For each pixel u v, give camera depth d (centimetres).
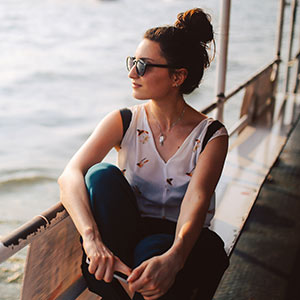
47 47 3744
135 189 158
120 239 135
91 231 128
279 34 530
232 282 219
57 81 2688
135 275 118
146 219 158
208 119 152
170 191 153
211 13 150
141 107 156
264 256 243
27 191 1309
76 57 3362
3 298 547
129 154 156
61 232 140
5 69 2891
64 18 5431
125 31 4738
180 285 132
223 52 303
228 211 240
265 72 471
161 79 143
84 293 160
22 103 2280
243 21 4856
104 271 123
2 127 1962
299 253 247
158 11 6288
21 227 119
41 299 140
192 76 147
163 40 140
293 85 597
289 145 402
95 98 2403
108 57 3406
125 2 7019
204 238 149
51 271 141
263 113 476
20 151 1688
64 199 136
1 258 108
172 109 150
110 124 152
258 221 280
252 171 310
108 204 133
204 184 141
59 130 1956
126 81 2730
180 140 151
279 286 217
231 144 370
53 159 1634
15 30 4497
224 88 310
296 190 325
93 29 4806
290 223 279
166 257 121
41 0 6669
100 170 138
